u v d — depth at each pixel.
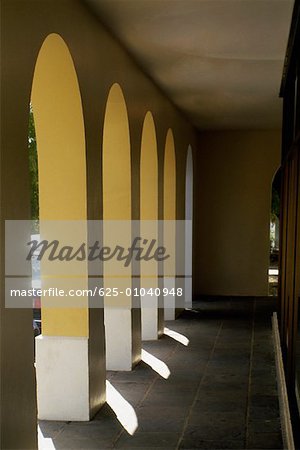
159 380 8.56
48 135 6.70
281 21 7.05
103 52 7.27
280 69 9.38
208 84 10.53
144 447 6.11
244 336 11.57
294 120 7.66
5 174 4.48
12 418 4.59
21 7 4.79
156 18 6.96
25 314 4.85
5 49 4.48
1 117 4.42
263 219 16.70
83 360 6.80
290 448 5.19
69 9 5.99
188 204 15.72
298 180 6.28
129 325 9.03
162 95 11.26
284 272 9.05
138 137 9.31
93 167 6.99
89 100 6.76
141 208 11.02
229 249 16.91
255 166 16.66
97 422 6.83
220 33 7.54
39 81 6.44
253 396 7.80
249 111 13.45
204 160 16.91
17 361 4.69
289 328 6.97
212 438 6.36
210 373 8.93
